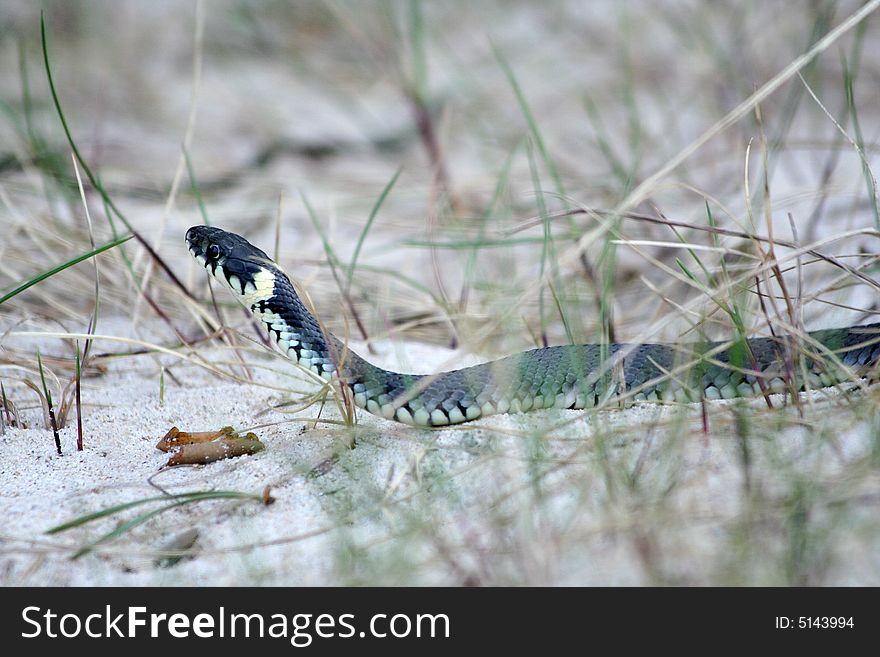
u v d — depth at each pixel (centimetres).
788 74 895
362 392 869
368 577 657
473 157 1772
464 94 1944
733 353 858
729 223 1283
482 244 1176
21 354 1078
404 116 1947
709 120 1753
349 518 735
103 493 789
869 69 1805
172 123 1906
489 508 723
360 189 1641
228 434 873
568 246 1291
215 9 2231
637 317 1195
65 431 919
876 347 894
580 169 1647
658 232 1380
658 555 641
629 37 2069
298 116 1972
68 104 1919
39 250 1283
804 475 695
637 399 883
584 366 884
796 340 862
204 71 2152
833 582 620
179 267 1306
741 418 753
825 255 938
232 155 1809
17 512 768
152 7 2347
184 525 743
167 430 919
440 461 789
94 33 2192
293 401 937
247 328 1127
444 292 1242
